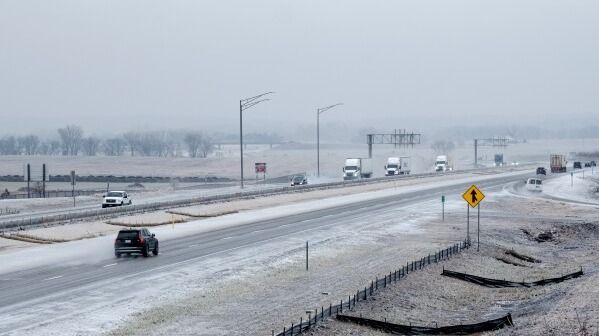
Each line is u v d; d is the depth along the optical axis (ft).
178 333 90.79
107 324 94.53
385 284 121.08
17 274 131.44
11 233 181.68
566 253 186.60
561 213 267.59
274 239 184.14
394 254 161.38
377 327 95.96
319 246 172.65
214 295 114.32
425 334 94.38
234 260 149.79
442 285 128.36
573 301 106.52
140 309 103.65
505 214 257.55
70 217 208.13
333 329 93.56
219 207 266.16
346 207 276.82
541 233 217.56
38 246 168.76
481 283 133.28
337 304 107.14
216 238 185.78
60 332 89.81
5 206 281.74
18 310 101.50
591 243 207.41
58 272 133.90
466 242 175.42
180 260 149.38
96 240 180.34
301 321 89.92
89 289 117.50
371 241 183.73
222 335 89.86
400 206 279.90
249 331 91.66
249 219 234.38
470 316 107.34
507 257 170.50
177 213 241.96
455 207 277.23
